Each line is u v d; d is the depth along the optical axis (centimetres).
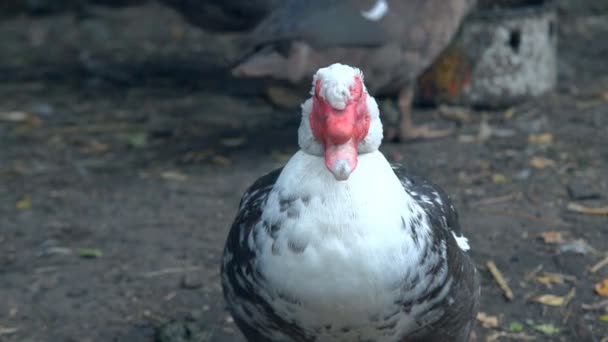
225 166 333
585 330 242
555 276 258
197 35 521
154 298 259
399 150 334
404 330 204
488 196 293
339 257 197
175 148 355
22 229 289
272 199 201
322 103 197
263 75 293
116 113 399
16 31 544
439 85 372
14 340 248
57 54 496
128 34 527
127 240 281
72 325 252
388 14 304
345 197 198
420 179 225
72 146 363
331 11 299
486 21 361
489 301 252
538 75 376
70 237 284
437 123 362
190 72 455
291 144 354
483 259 265
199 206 298
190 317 252
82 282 265
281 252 199
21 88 438
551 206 287
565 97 381
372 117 201
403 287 200
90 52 495
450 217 220
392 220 199
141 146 360
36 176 333
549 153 325
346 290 198
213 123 382
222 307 255
